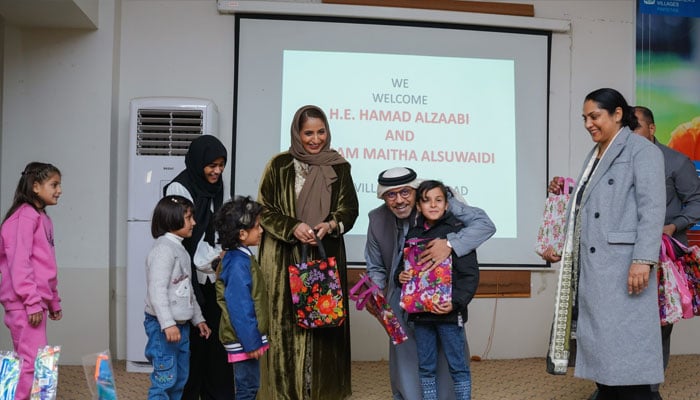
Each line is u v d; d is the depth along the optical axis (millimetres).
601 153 2857
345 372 3465
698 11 4852
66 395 3531
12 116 4301
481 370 4258
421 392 3186
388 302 3252
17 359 2189
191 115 4215
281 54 4504
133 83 4488
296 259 3352
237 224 2605
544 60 4723
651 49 4828
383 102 4566
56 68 4328
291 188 3375
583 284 2760
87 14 4094
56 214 4289
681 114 4820
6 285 2959
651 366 2609
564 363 2814
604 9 4828
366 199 4512
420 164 4582
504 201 4637
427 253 2949
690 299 2736
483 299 4641
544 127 4703
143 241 4121
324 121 3414
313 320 3178
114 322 4402
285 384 3289
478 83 4656
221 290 2635
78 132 4316
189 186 2955
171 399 2785
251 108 4473
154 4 4504
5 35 4301
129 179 4164
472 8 4645
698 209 3357
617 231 2680
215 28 4516
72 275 4285
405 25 4598
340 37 4547
